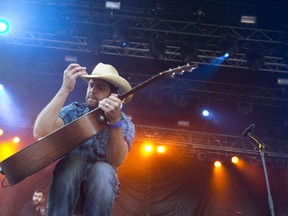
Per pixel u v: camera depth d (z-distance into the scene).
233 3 8.68
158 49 9.23
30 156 1.78
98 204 1.73
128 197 12.39
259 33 9.22
